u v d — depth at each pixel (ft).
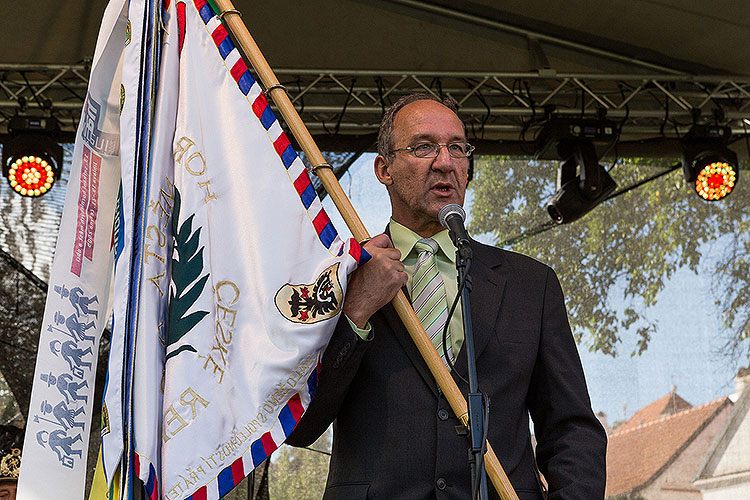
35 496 7.42
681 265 19.34
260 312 7.49
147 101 7.91
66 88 18.07
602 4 17.21
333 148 18.52
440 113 8.70
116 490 7.13
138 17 8.04
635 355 18.98
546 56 18.78
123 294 7.41
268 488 17.40
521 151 18.95
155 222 7.72
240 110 8.06
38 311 18.13
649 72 18.83
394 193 8.75
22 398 17.70
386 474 7.73
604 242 19.36
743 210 19.48
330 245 7.71
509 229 19.20
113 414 7.18
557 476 7.81
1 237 18.26
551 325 8.50
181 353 7.40
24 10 17.39
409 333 7.87
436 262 8.51
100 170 8.34
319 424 8.00
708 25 17.34
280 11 18.03
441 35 18.40
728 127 18.69
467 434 6.95
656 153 19.13
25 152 17.56
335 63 18.42
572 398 8.15
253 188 7.82
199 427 7.27
